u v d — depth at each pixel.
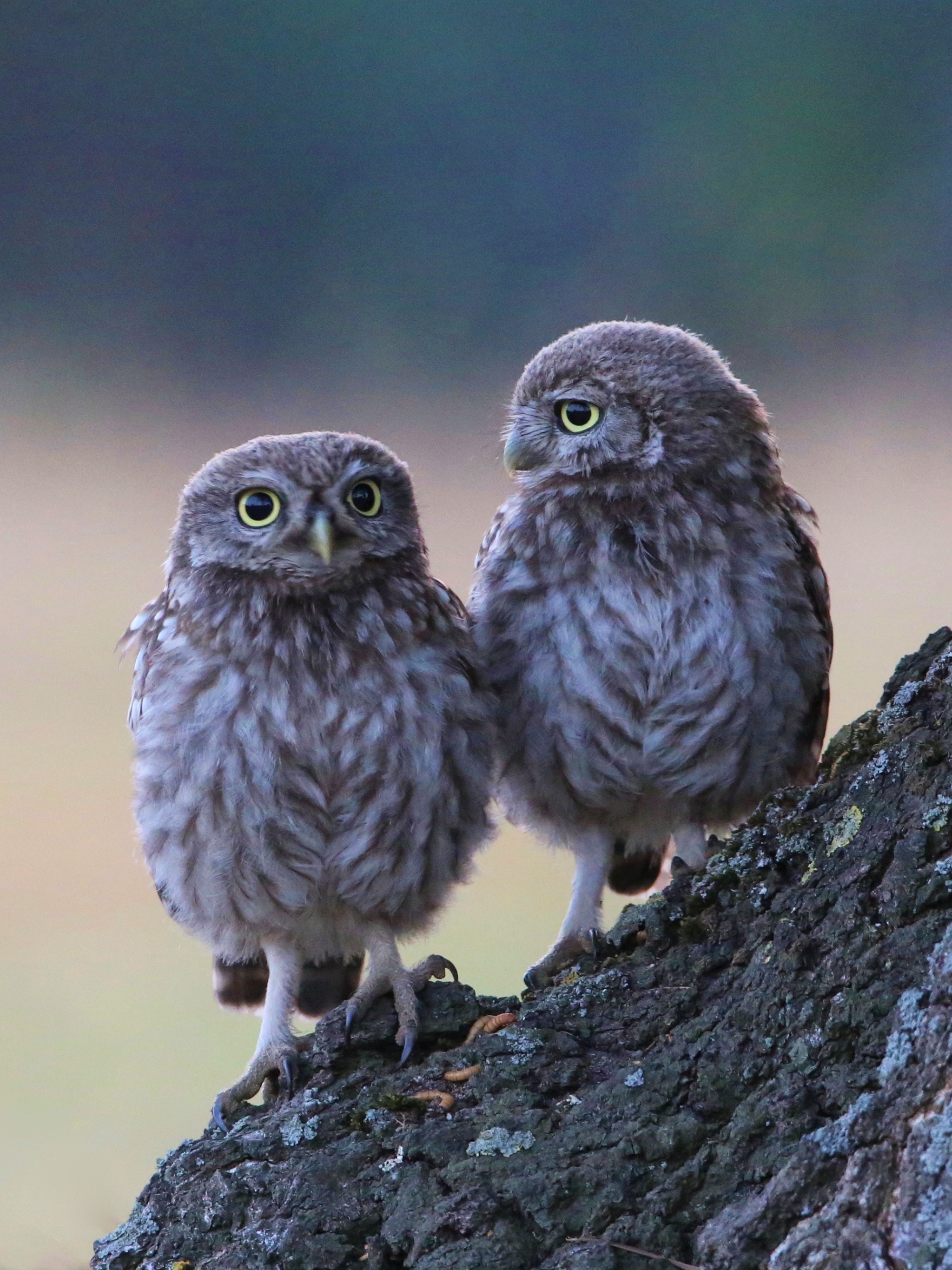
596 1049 7.36
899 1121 6.18
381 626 9.33
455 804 9.42
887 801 7.16
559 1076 7.25
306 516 9.20
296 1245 6.89
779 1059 6.80
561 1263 6.50
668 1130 6.74
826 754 7.78
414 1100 7.34
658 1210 6.54
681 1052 7.01
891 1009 6.61
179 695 9.30
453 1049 7.68
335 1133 7.42
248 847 9.23
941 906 6.76
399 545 9.62
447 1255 6.63
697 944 7.50
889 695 7.74
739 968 7.25
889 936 6.79
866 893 6.97
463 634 9.83
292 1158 7.35
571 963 8.49
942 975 6.42
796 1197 6.26
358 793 9.19
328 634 9.26
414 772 9.23
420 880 9.47
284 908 9.41
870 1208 6.04
